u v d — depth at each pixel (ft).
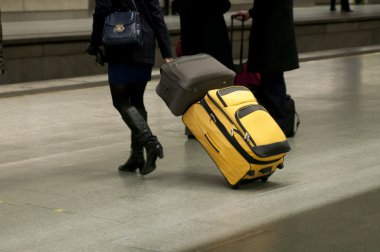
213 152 22.18
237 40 61.31
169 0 91.09
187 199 21.12
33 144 29.37
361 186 22.38
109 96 41.86
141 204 20.68
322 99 39.83
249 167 21.54
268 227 18.58
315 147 27.73
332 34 70.49
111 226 18.78
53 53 49.19
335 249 17.02
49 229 18.57
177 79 22.65
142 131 23.02
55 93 43.14
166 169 24.71
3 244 17.48
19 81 47.32
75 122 34.06
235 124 21.59
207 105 22.17
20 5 79.41
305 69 54.08
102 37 22.53
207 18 28.91
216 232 18.26
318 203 20.63
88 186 22.67
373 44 76.13
